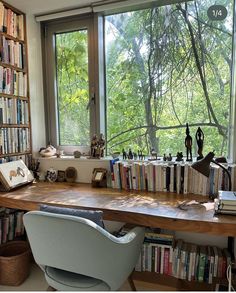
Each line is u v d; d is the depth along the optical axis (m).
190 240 2.01
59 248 1.22
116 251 1.25
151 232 1.91
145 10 2.26
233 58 2.02
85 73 2.51
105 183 2.17
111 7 2.21
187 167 1.89
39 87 2.60
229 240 1.82
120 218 1.55
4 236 2.15
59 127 2.70
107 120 2.51
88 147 2.55
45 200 1.77
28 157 2.46
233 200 1.46
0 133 2.12
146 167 2.00
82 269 1.23
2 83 2.13
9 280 1.89
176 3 2.16
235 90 1.96
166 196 1.85
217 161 1.87
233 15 2.00
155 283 1.86
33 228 1.25
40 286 1.90
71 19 2.48
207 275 1.76
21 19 2.35
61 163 2.42
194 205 1.64
